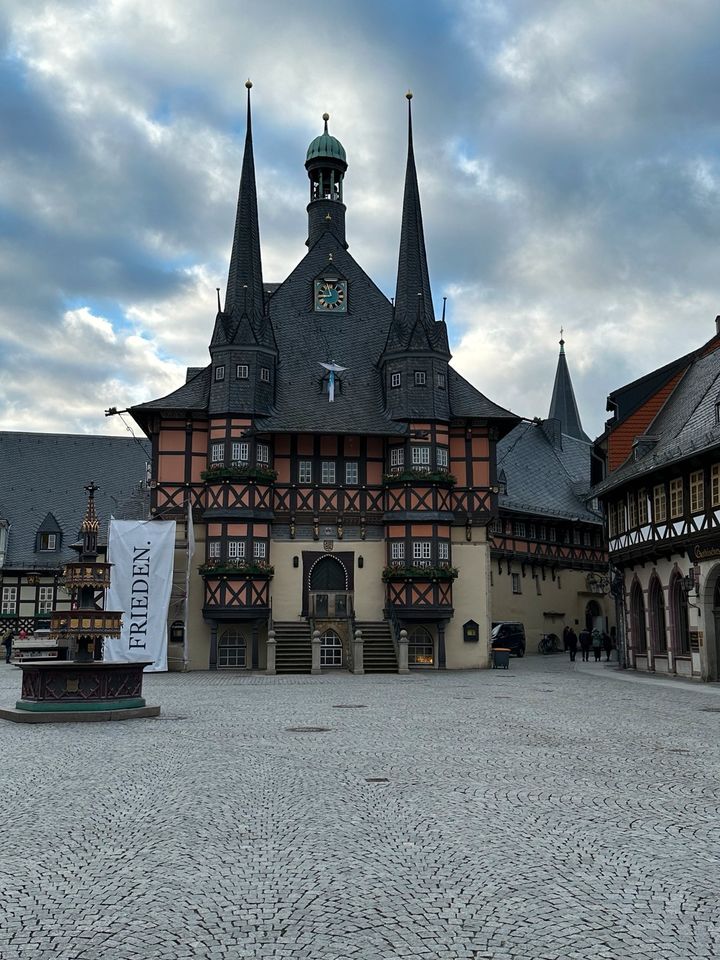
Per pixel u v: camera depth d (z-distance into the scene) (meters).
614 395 43.81
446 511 41.34
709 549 29.95
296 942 6.35
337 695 25.61
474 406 43.16
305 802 10.80
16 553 57.59
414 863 8.21
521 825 9.63
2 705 22.30
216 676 34.94
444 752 14.60
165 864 8.22
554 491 62.84
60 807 10.62
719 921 6.73
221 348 41.22
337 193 51.72
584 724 18.34
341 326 45.72
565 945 6.27
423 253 44.03
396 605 40.50
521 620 56.59
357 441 42.25
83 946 6.30
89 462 62.31
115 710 19.59
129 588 35.81
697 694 25.64
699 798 10.98
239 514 39.91
